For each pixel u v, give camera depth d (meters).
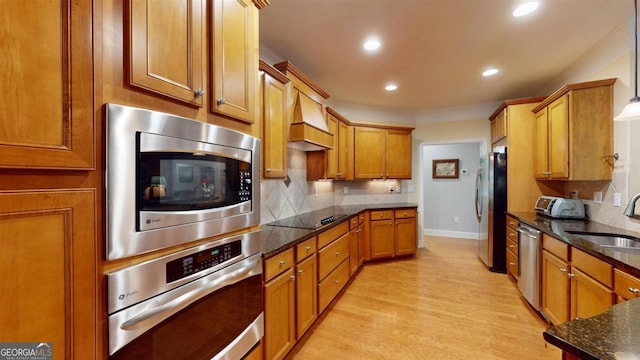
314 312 2.30
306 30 2.27
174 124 0.93
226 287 1.22
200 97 1.06
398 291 3.11
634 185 2.14
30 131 0.61
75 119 0.69
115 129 0.76
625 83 2.23
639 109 1.64
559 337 0.73
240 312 1.32
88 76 0.71
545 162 3.01
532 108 3.36
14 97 0.59
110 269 0.77
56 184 0.67
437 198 6.14
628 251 1.90
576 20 2.12
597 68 2.58
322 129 2.78
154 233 0.87
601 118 2.40
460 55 2.73
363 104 4.53
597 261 1.69
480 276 3.56
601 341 0.70
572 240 1.97
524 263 2.77
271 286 1.66
